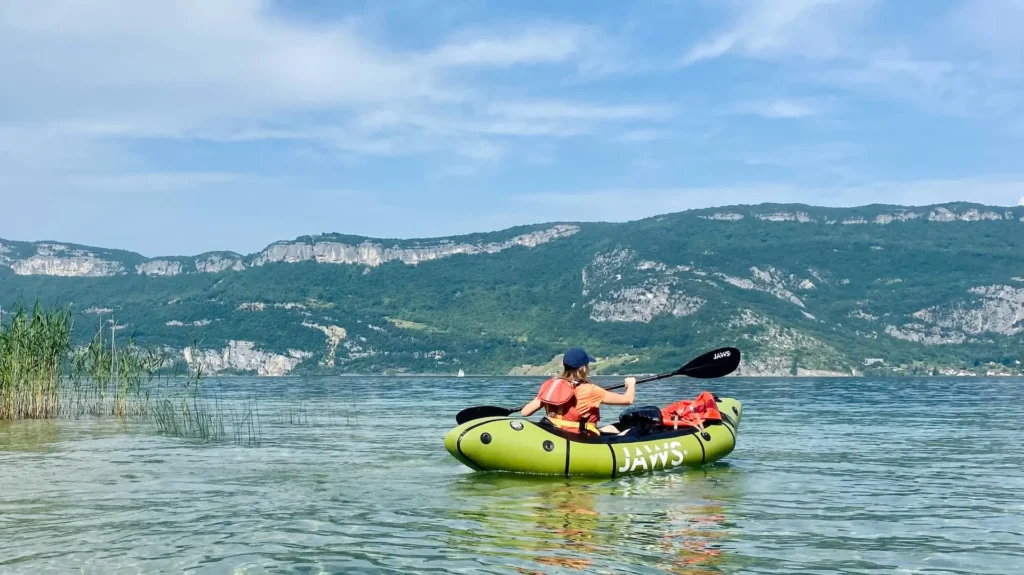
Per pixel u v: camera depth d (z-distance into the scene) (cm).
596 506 757
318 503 771
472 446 934
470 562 553
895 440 1482
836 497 822
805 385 6938
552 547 595
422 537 626
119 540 620
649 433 1030
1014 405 3002
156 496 813
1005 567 559
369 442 1384
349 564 550
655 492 838
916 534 654
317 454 1190
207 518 702
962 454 1244
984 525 690
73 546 602
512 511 731
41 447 1277
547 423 972
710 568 545
